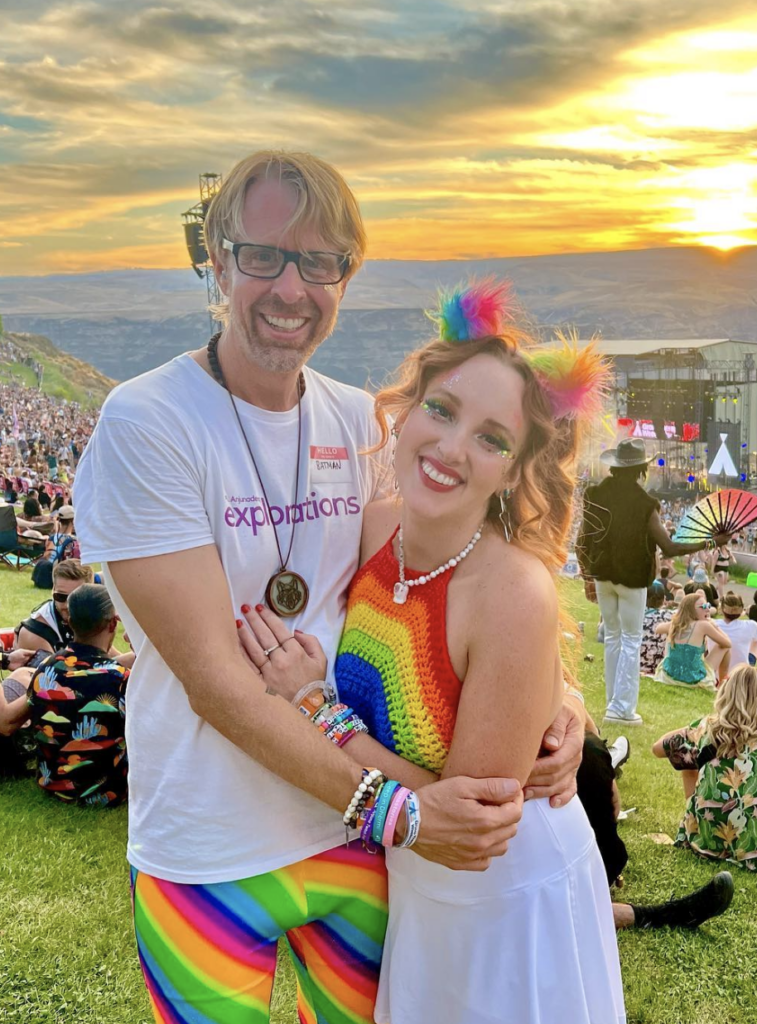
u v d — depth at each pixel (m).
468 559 1.80
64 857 3.83
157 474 1.69
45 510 24.89
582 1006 1.83
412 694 1.78
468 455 1.74
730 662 8.53
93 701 4.31
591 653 9.59
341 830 1.89
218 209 1.78
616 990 1.94
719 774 4.29
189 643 1.68
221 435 1.80
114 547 1.68
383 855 1.98
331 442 1.97
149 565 1.68
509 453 1.76
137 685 1.87
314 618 1.90
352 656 1.88
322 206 1.73
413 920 1.88
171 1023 1.84
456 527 1.78
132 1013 2.86
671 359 60.75
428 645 1.77
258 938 1.83
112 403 1.73
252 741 1.68
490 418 1.74
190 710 1.79
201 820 1.78
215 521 1.77
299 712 1.72
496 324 1.79
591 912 1.90
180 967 1.81
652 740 6.41
